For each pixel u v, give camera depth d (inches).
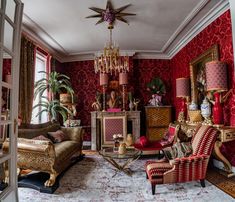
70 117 218.2
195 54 177.8
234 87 125.5
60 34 180.2
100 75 228.8
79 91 250.8
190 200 93.4
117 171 138.4
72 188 110.0
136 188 109.1
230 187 107.7
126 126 224.4
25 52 166.6
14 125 64.9
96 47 218.4
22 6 68.6
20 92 159.9
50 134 157.9
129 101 235.9
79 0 126.9
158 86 242.7
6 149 62.8
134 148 142.3
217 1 128.7
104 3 131.1
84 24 160.9
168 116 230.7
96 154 198.4
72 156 153.6
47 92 209.3
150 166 105.7
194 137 118.1
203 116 143.2
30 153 110.2
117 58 154.8
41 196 100.1
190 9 140.4
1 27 55.4
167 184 113.1
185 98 197.5
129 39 196.4
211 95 144.4
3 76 59.5
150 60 247.9
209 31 153.3
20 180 116.9
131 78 236.8
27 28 164.6
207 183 113.8
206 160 106.0
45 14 143.3
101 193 103.1
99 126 227.6
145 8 138.3
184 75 204.1
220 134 116.3
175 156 115.0
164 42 206.2
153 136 226.7
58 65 245.9
